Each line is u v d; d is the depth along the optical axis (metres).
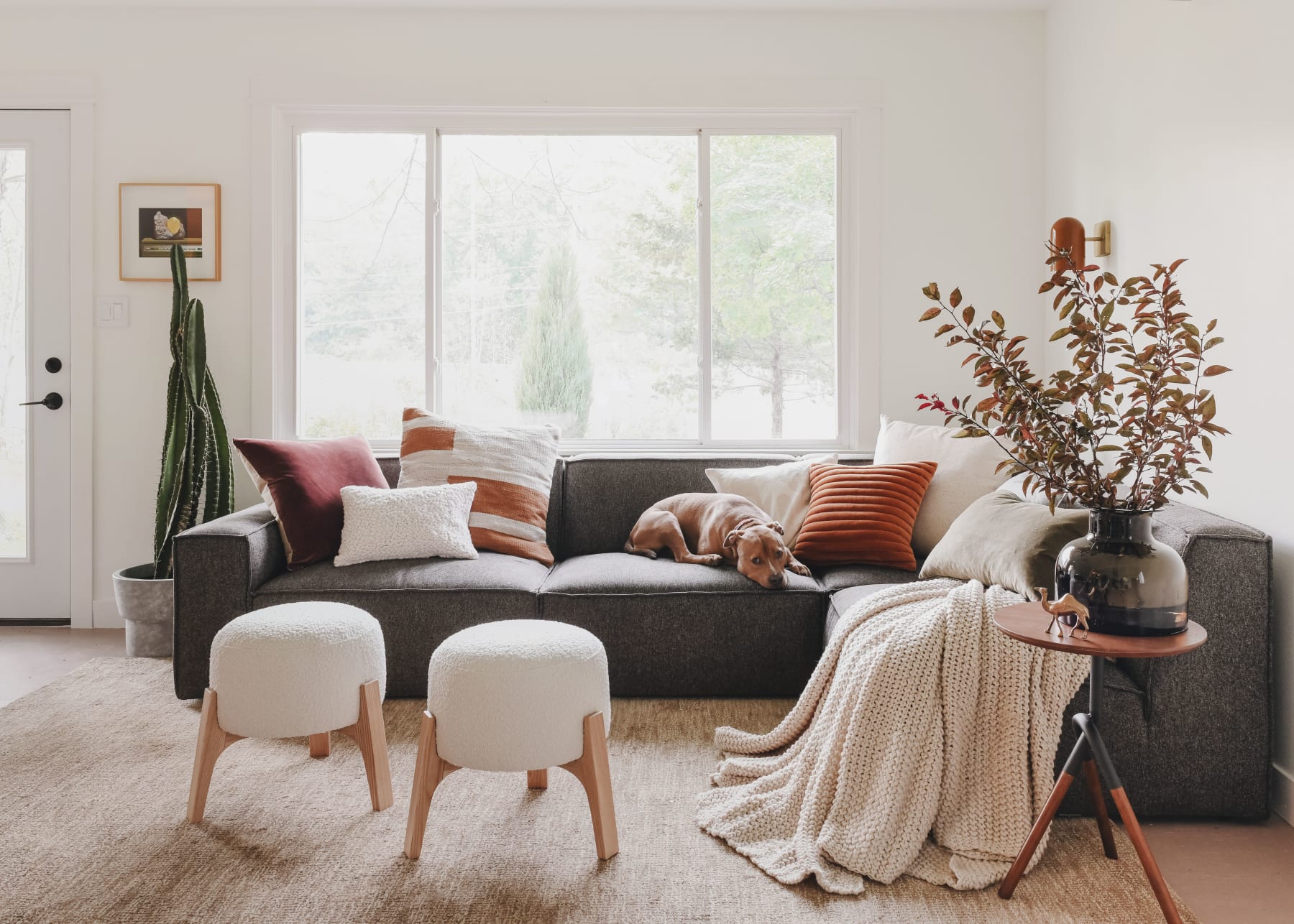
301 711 1.96
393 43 3.61
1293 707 2.10
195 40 3.60
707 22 3.61
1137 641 1.58
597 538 3.34
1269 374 2.19
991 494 2.62
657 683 2.77
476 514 3.12
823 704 2.13
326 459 3.06
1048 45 3.58
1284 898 1.77
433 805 2.11
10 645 3.44
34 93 3.61
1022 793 1.88
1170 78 2.67
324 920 1.64
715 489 3.33
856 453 3.69
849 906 1.70
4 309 3.73
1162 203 2.72
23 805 2.10
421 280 3.74
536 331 3.75
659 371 3.76
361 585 2.75
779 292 3.74
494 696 1.79
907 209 3.65
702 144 3.70
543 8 3.60
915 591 2.27
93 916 1.65
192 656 2.73
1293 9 2.09
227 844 1.92
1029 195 3.65
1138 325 1.71
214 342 3.65
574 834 1.98
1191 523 2.11
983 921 1.66
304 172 3.72
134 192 3.62
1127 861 1.87
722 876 1.81
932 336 3.68
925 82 3.63
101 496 3.69
